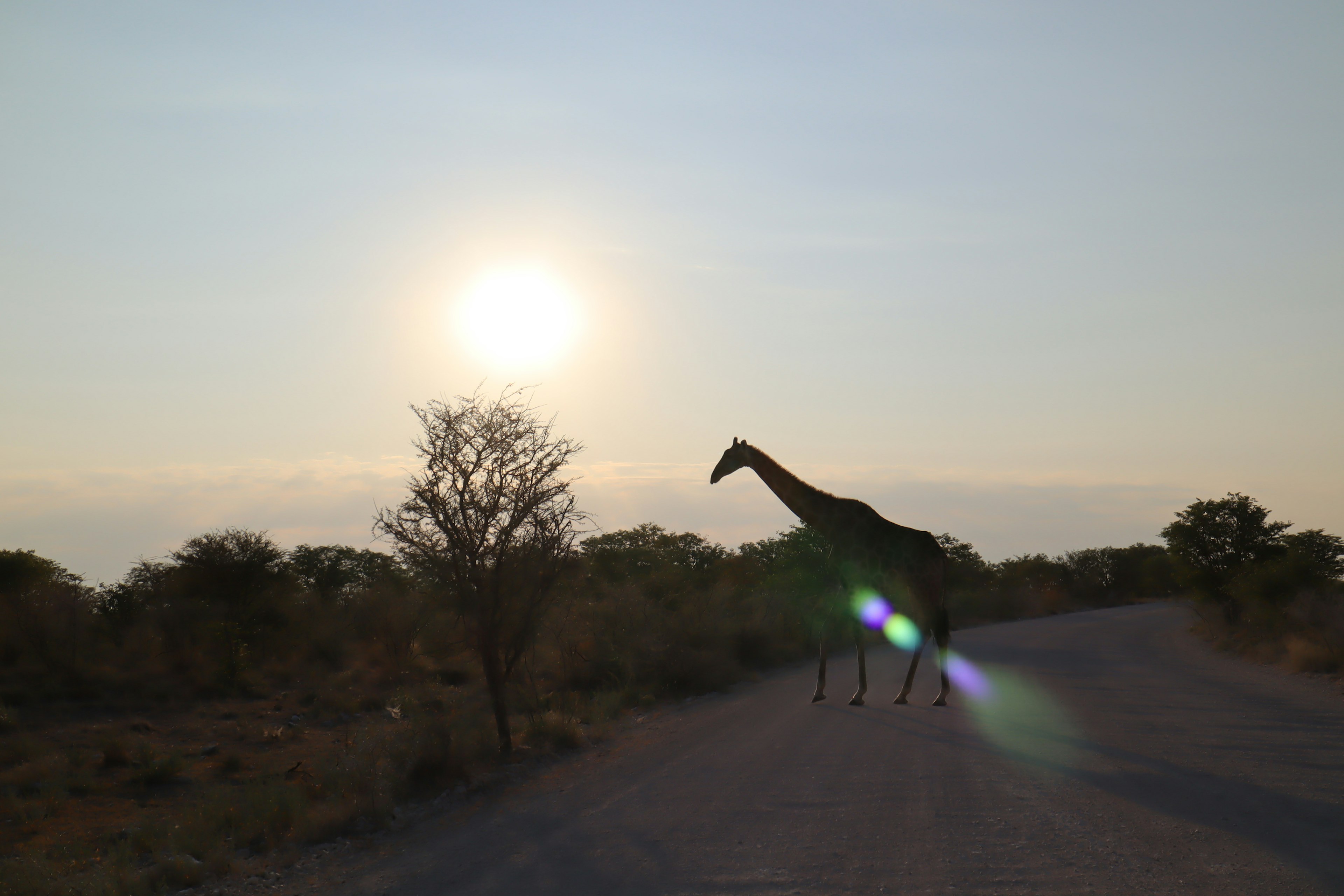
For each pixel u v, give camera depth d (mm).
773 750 9586
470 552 10500
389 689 20781
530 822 7434
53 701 18922
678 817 7027
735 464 15477
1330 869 4957
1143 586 89000
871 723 11016
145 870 6914
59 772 12797
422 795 8992
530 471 10734
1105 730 9828
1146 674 16438
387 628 22422
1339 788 6809
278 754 14633
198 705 19328
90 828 10164
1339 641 16875
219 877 6793
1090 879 4957
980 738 9508
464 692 17797
